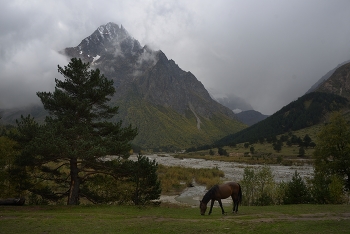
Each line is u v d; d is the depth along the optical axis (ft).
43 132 69.51
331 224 43.04
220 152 551.18
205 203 59.06
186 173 225.15
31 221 50.11
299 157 401.70
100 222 49.39
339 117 125.59
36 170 80.84
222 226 43.42
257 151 499.10
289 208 68.13
